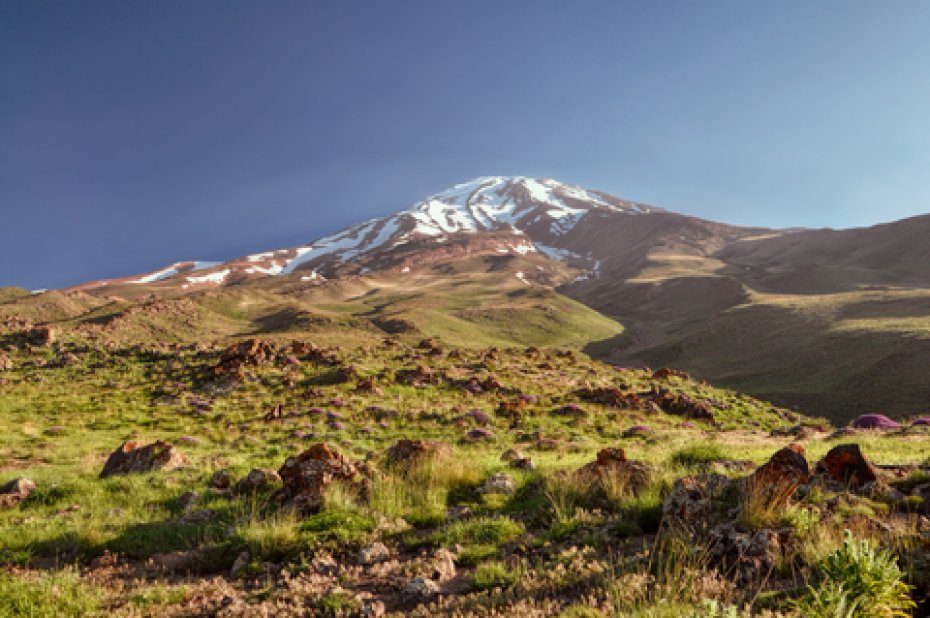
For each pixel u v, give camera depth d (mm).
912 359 88688
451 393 44781
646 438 30141
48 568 8703
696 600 5121
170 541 9891
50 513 12453
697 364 128625
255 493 12414
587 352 156375
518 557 7461
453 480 12438
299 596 6691
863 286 191625
